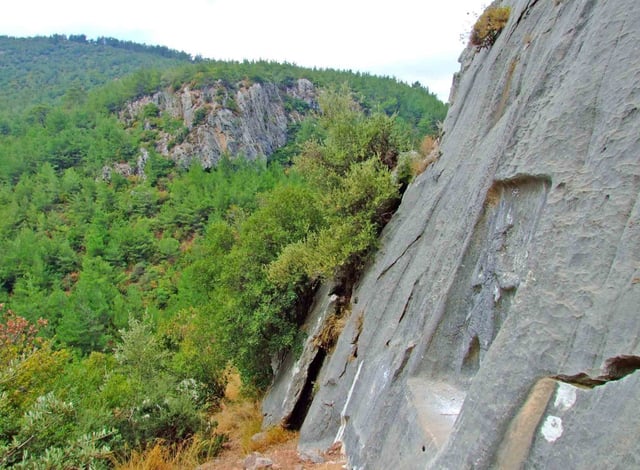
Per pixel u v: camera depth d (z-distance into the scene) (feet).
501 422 10.85
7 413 25.14
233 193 242.99
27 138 328.90
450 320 17.79
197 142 350.02
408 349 19.71
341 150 43.19
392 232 33.76
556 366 10.25
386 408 19.58
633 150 10.41
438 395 16.60
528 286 11.74
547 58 15.94
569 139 12.53
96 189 265.95
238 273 46.91
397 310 24.23
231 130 366.63
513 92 20.36
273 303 44.11
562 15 17.80
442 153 29.66
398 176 38.01
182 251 213.66
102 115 380.17
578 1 16.44
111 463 30.91
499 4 29.19
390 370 20.95
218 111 373.20
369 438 20.17
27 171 295.89
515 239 15.25
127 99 403.13
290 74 483.10
